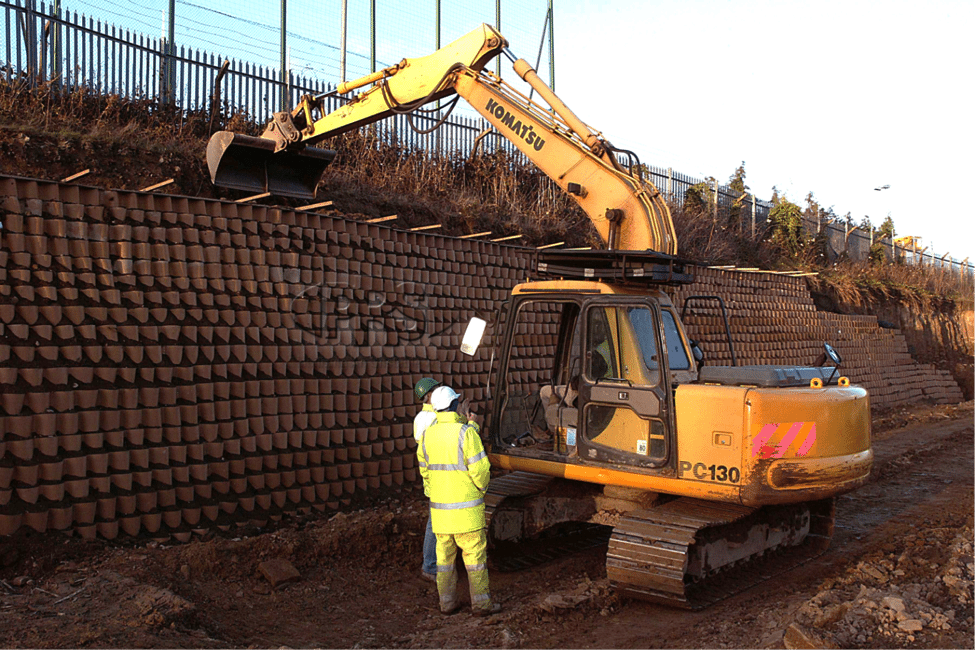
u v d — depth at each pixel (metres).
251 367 7.70
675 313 6.55
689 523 5.75
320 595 6.11
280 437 7.79
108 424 6.60
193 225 7.57
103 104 11.01
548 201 15.48
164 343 7.15
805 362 17.64
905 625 4.72
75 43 10.97
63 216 6.79
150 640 4.60
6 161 8.62
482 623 5.50
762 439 5.68
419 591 6.36
